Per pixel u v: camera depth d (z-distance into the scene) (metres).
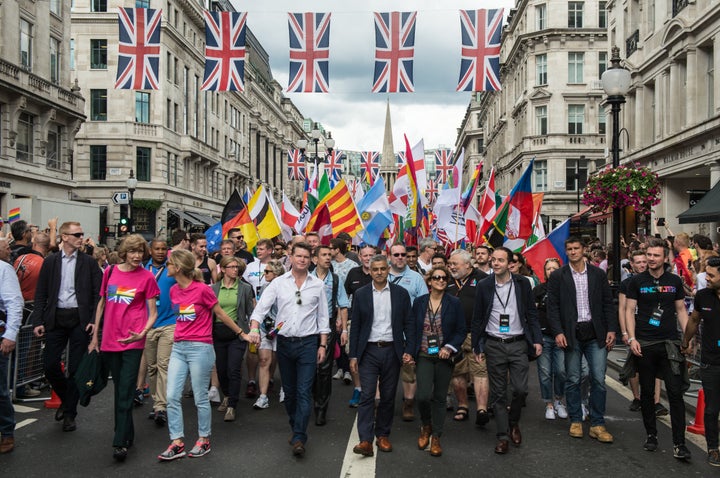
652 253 6.75
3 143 29.45
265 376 8.59
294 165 49.66
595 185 13.42
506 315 6.91
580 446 6.89
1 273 6.52
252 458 6.40
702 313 6.35
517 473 6.00
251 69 76.06
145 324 6.77
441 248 11.21
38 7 32.69
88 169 44.88
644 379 6.80
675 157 24.19
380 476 5.88
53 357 7.46
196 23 54.56
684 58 23.75
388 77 16.66
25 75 30.28
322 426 7.61
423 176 15.29
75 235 7.54
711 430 6.29
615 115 13.13
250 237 13.30
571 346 7.19
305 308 6.80
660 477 5.92
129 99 45.12
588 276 7.24
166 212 46.81
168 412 6.45
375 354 6.64
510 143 59.69
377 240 13.95
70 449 6.68
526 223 11.73
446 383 6.63
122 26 16.91
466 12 16.58
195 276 6.69
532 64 49.22
